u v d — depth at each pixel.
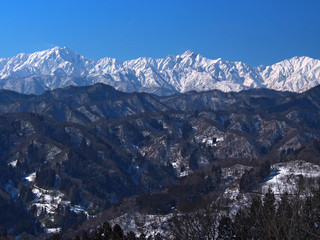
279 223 51.62
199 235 78.94
